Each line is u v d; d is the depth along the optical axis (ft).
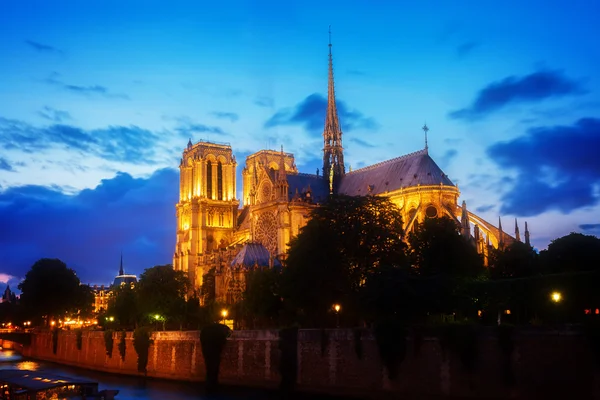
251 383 341.82
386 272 312.29
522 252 428.56
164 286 532.73
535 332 233.35
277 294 417.08
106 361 475.72
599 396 215.31
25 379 294.25
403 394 268.00
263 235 640.58
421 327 265.34
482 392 243.60
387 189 593.01
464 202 512.63
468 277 367.86
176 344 401.49
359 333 289.33
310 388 308.19
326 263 356.18
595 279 284.00
